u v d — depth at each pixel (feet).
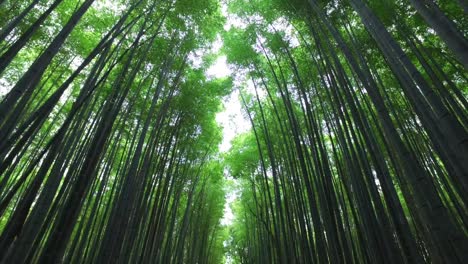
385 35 8.82
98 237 17.37
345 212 18.66
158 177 21.33
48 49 7.94
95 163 9.91
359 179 12.97
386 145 15.52
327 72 16.30
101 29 21.16
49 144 7.30
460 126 6.31
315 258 16.43
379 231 11.32
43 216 10.36
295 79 22.24
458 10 18.52
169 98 20.29
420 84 7.63
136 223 16.98
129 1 20.01
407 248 9.84
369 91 10.69
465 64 5.77
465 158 5.90
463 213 16.06
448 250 6.68
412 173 8.04
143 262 19.40
